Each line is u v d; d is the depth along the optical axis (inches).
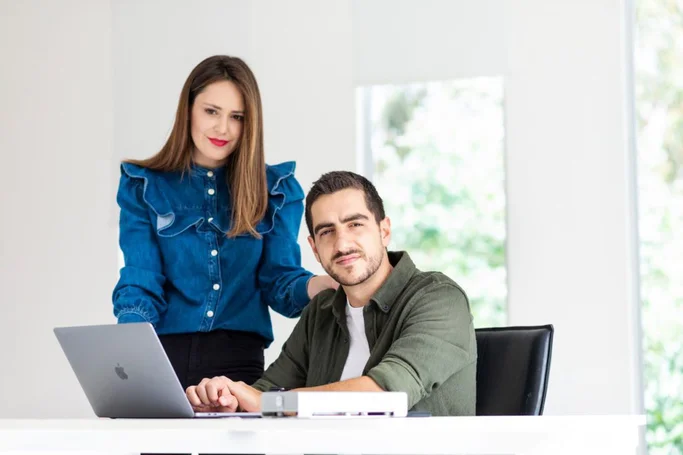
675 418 206.5
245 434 69.2
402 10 221.9
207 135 137.1
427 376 103.0
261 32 230.5
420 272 116.2
